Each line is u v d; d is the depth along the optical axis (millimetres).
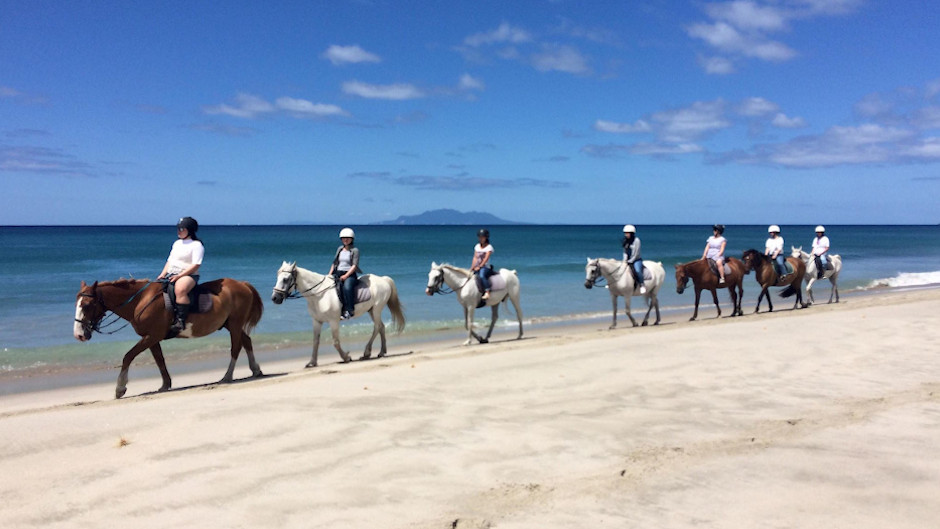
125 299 9703
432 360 11562
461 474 5398
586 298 24625
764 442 6223
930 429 6578
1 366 12938
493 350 12547
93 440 6348
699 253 56031
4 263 39531
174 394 9344
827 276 21906
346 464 5598
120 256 46312
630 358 10461
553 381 8898
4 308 20625
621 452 5949
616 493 5020
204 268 35781
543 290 26844
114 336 16531
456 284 14328
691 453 5922
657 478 5320
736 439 6324
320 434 6395
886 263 44438
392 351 14500
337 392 8242
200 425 6703
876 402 7684
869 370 9414
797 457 5789
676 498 4922
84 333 9398
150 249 55938
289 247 59750
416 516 4602
